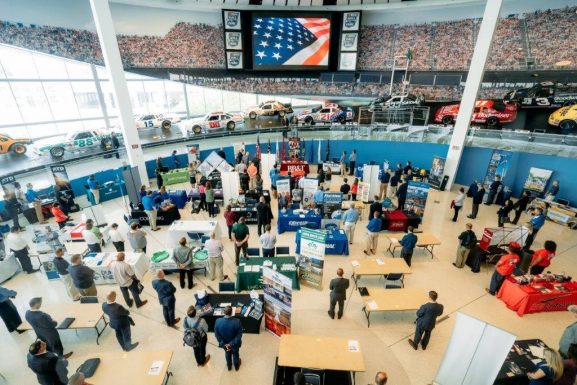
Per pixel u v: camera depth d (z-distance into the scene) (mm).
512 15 21453
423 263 9117
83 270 6730
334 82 26547
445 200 13906
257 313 6422
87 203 13609
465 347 4773
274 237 8234
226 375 5523
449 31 23562
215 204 12750
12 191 10953
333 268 8812
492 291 7664
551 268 8789
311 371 5137
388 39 25625
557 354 4348
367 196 12703
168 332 6496
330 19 24391
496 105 16859
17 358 6000
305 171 16047
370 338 6387
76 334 6512
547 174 12383
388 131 18094
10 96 18391
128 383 4578
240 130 21062
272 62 25203
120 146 18359
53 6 18953
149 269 8500
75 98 21234
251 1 23234
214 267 8000
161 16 23312
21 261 8453
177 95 26656
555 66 20297
